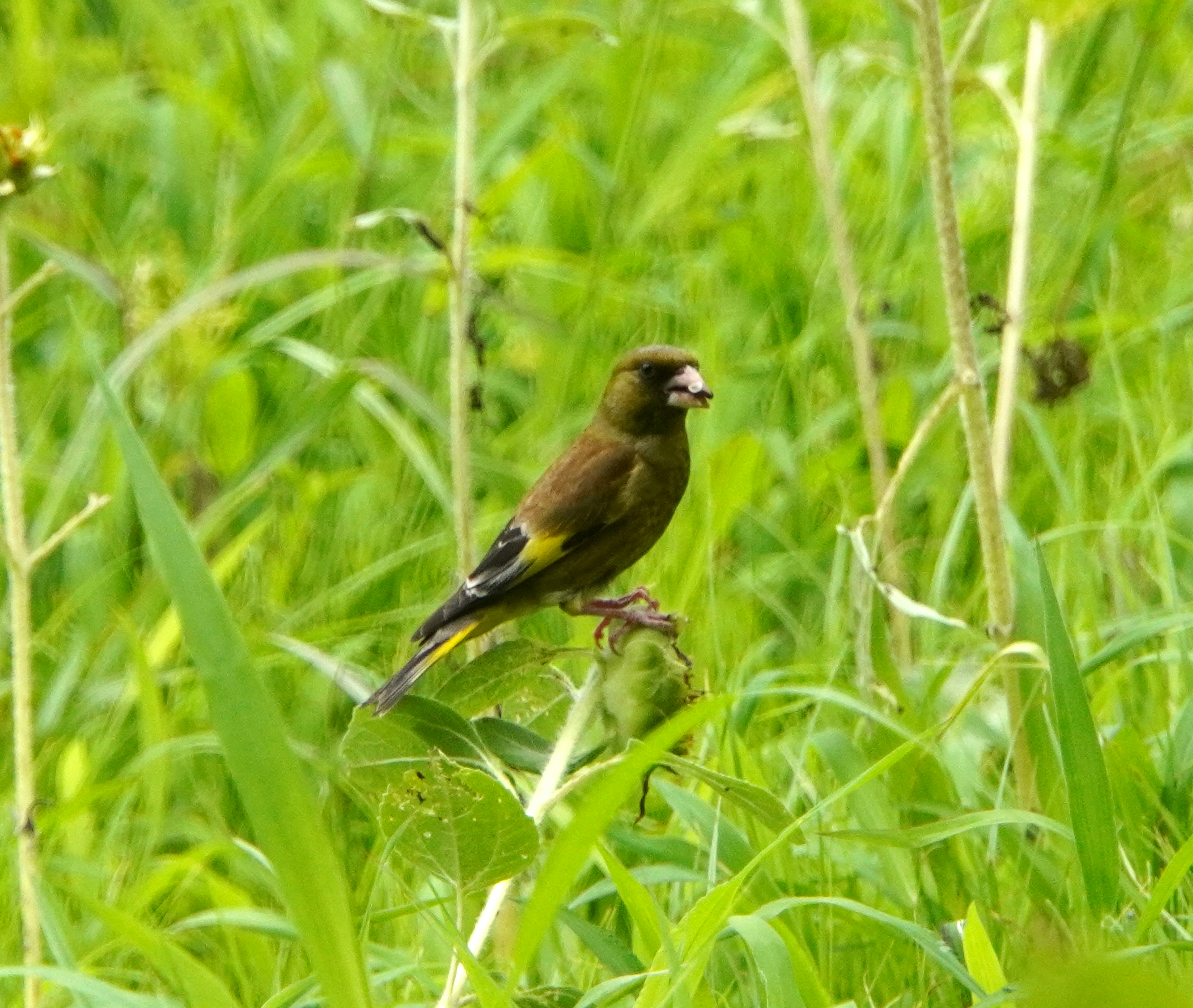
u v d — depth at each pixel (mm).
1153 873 7906
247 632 10266
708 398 8828
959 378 8289
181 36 17062
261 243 14492
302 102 14891
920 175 15047
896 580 10438
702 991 6410
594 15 15438
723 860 7410
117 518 12055
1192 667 8883
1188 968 6809
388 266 11477
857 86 16438
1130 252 14445
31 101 15812
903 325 13094
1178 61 16625
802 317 13906
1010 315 9898
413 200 15016
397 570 11719
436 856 6324
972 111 15406
